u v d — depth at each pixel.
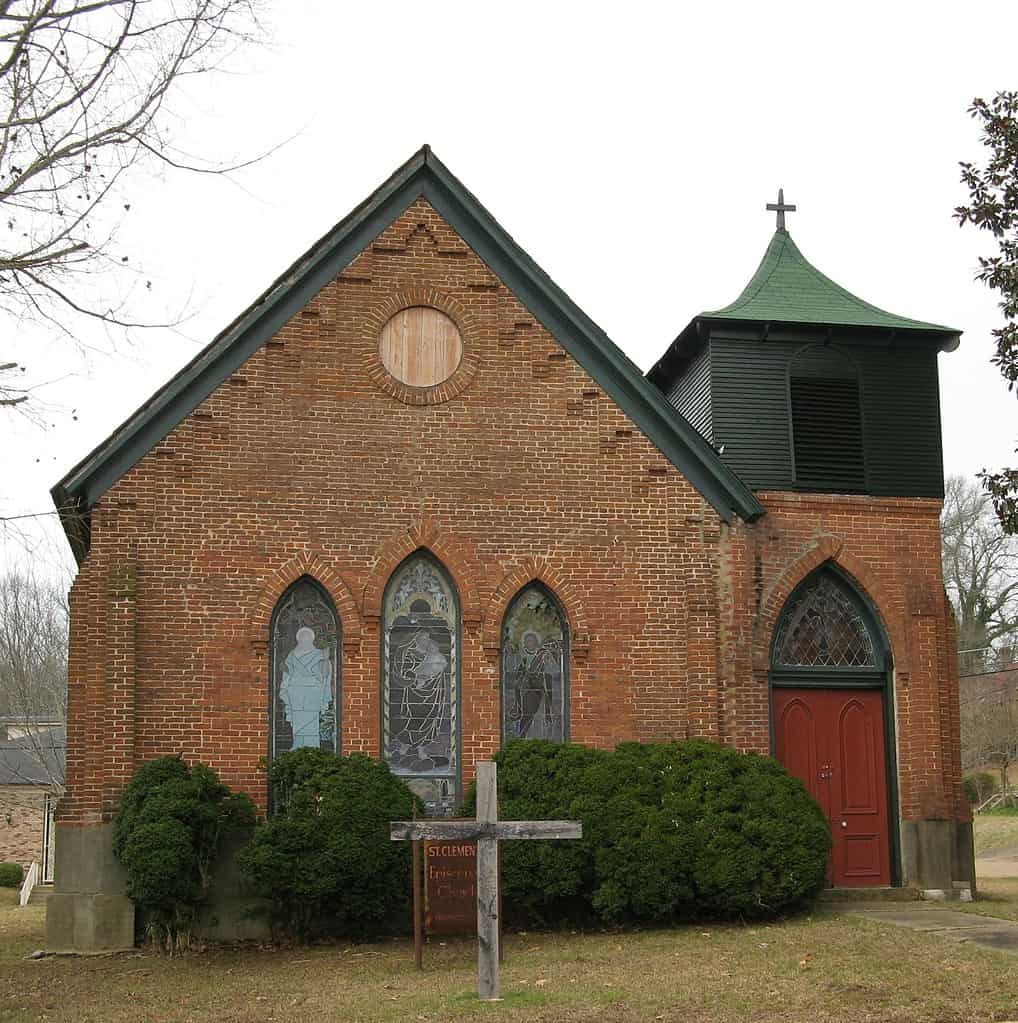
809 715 20.34
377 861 16.77
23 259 14.38
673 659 19.39
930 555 20.98
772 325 21.06
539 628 19.36
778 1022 11.31
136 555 18.09
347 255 19.50
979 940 15.08
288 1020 12.06
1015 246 19.02
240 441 18.69
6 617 51.09
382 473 19.06
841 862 20.03
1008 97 19.09
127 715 17.55
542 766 17.77
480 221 19.81
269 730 18.22
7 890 37.59
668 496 19.84
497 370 19.66
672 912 17.38
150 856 16.25
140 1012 12.80
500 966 14.59
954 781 20.55
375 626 18.61
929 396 21.61
